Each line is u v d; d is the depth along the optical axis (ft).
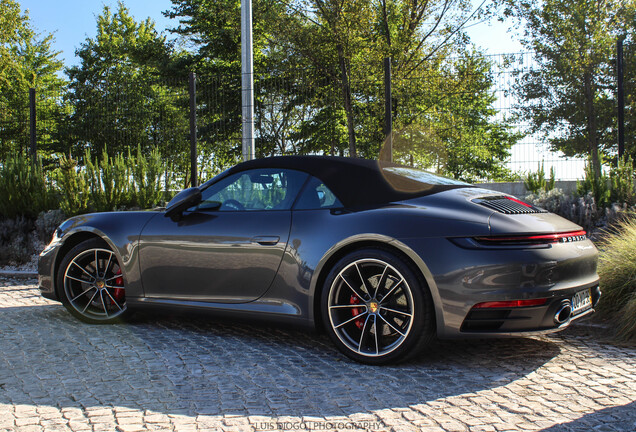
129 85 42.09
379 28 71.67
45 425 7.80
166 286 13.26
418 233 10.28
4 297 19.08
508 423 7.89
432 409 8.45
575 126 39.73
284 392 9.23
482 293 9.72
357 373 10.29
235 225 12.42
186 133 40.57
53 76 132.87
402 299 10.69
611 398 8.94
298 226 11.67
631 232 15.76
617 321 13.34
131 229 13.85
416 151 52.90
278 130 45.98
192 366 10.74
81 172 28.30
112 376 10.11
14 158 31.01
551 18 56.95
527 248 9.84
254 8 68.03
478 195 11.41
